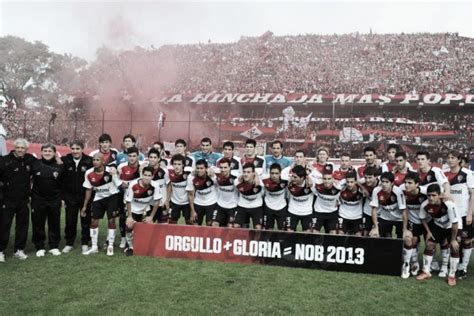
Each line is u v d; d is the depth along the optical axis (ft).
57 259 19.74
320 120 87.97
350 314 13.75
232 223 21.70
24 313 13.26
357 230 21.08
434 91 87.97
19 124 87.25
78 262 19.20
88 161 21.81
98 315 13.16
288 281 16.93
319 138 82.79
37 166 20.21
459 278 18.60
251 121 89.56
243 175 20.79
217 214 22.16
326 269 18.70
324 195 20.98
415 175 18.75
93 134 89.45
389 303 14.89
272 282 16.74
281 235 19.13
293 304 14.44
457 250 17.58
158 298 14.70
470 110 85.87
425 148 74.64
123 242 22.27
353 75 103.76
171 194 23.02
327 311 13.93
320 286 16.46
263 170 23.66
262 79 106.73
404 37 114.83
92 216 20.94
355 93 90.38
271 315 13.44
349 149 74.02
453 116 86.69
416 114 87.97
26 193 20.02
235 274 17.70
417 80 97.14
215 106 98.48
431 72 100.63
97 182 20.67
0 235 19.24
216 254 19.71
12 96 120.67
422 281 17.76
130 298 14.65
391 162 23.04
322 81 102.37
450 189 19.83
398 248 18.22
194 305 14.11
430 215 18.61
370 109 89.66
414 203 19.34
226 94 98.02
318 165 23.59
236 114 97.40
